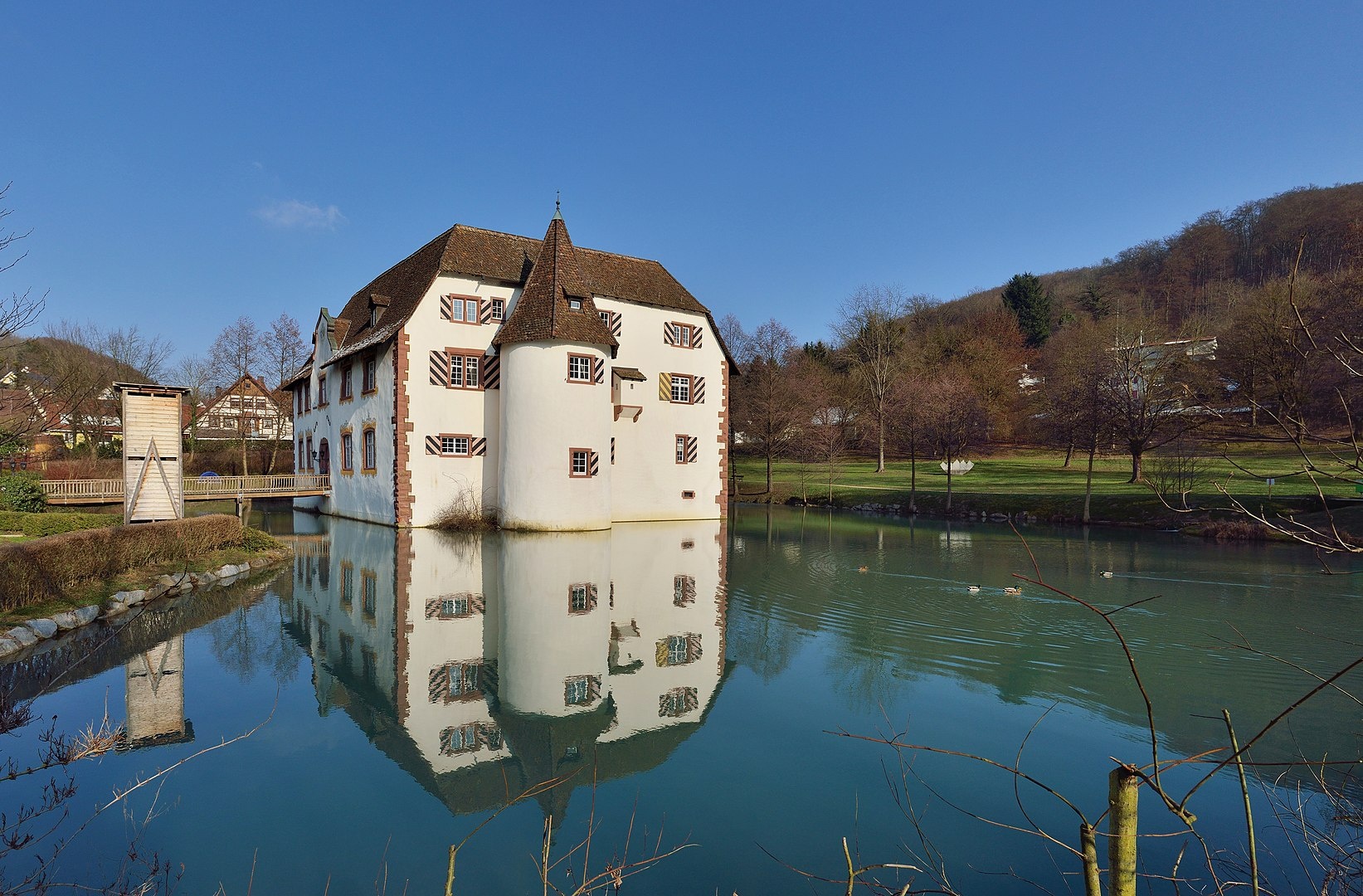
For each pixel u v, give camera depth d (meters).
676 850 5.13
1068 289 92.19
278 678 8.87
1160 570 17.03
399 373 26.36
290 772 6.36
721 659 9.77
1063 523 30.17
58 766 6.34
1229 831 5.45
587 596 13.96
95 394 37.16
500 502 26.53
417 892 4.56
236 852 5.05
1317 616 11.98
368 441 29.38
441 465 27.20
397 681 8.77
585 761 6.65
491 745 6.97
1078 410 36.22
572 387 25.77
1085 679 8.87
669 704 8.07
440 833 5.36
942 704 8.06
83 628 10.91
